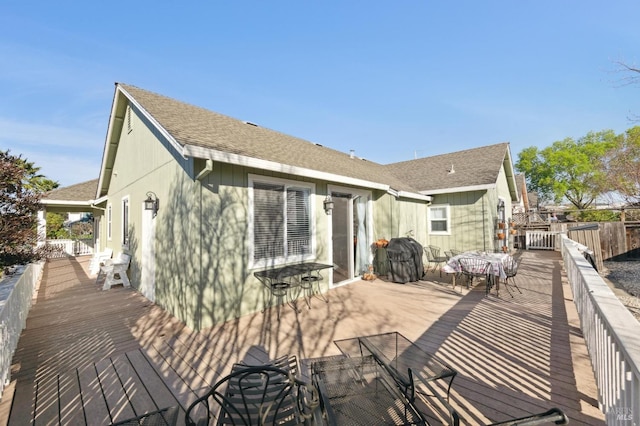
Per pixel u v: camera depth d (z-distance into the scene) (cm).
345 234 770
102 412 257
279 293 571
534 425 141
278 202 587
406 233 946
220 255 484
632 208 1244
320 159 777
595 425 227
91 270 960
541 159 3453
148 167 650
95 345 394
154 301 605
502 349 358
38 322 487
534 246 1432
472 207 1020
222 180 494
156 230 602
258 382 245
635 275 855
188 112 689
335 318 492
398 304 564
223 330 445
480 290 659
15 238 405
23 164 449
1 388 282
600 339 252
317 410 181
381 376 250
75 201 1278
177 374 319
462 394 269
